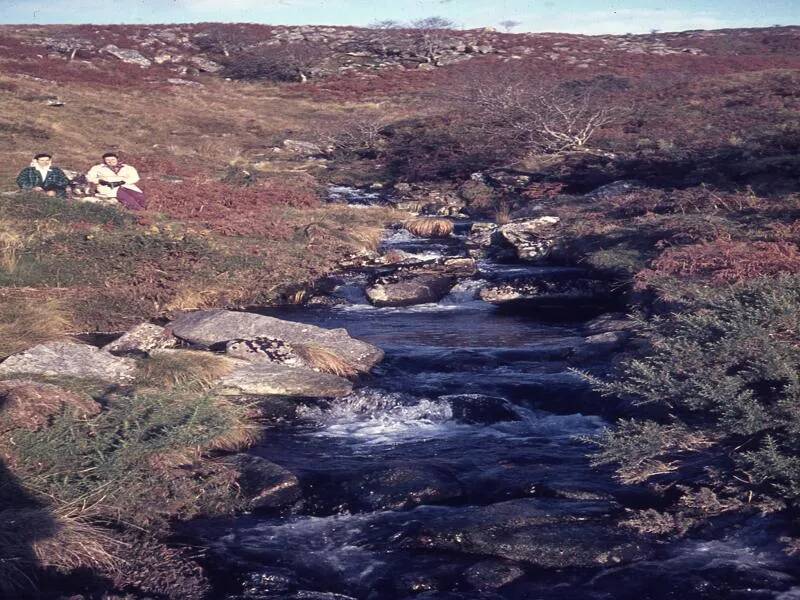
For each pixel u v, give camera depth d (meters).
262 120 37.03
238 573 5.19
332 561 5.43
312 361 9.55
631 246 14.40
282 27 60.75
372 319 12.74
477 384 8.95
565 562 5.27
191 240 14.65
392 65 51.81
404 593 5.03
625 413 7.85
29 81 36.59
